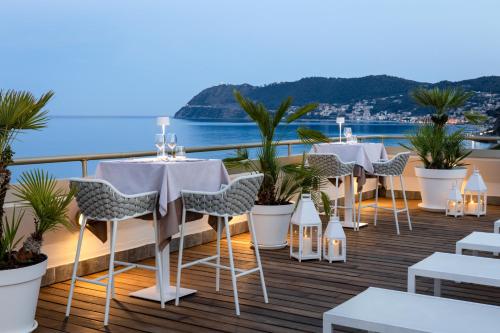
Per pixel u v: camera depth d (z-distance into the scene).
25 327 3.34
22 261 3.34
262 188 5.84
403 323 2.40
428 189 8.03
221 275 4.70
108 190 3.59
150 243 5.34
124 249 5.07
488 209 8.23
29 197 3.46
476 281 3.25
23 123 3.34
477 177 7.66
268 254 5.50
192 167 4.09
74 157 4.50
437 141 7.99
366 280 4.54
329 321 2.52
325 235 5.22
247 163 5.85
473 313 2.53
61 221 3.50
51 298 4.09
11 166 4.14
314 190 5.93
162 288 3.87
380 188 9.34
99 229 3.97
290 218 5.79
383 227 6.89
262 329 3.43
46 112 3.44
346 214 7.02
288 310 3.79
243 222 6.57
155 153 5.10
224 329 3.43
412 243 5.98
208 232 6.03
